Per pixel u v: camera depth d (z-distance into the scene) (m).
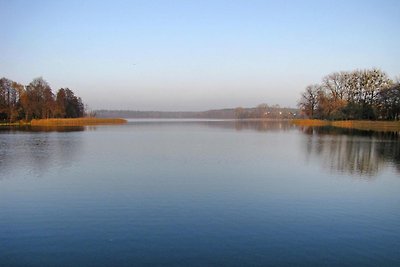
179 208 16.02
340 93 105.06
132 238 12.41
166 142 48.88
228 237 12.52
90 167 26.75
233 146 43.28
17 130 77.56
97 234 12.80
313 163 29.33
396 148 40.94
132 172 24.73
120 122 149.12
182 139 54.72
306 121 114.25
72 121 114.38
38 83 108.38
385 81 98.31
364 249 11.59
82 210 15.73
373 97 99.75
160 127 104.94
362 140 52.53
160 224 13.87
